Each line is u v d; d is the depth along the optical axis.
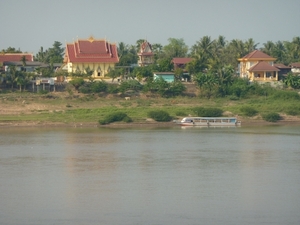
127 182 159.00
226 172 171.38
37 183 158.50
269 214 132.38
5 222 127.19
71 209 135.62
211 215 131.62
